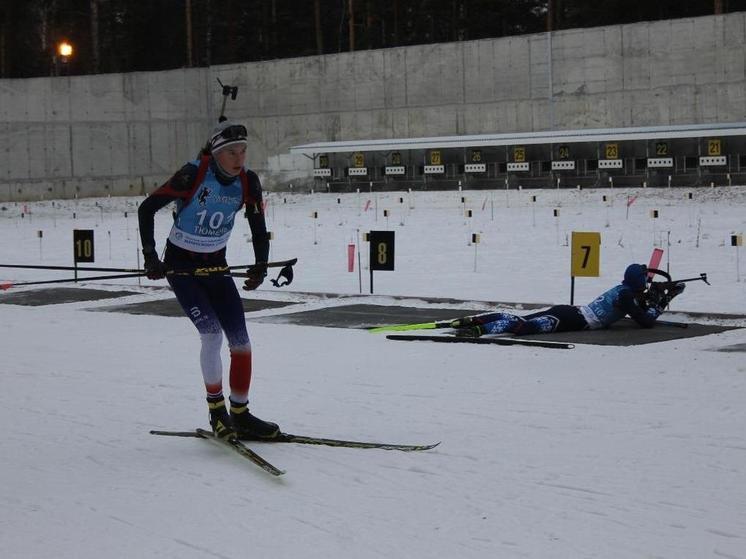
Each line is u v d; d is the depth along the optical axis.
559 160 47.78
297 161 56.72
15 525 5.77
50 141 55.94
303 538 5.38
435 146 50.22
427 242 28.98
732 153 44.12
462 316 15.29
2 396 9.61
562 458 6.86
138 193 57.97
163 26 69.25
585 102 49.88
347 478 6.53
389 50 54.44
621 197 42.06
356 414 8.52
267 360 11.59
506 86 51.81
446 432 7.76
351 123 55.62
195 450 7.39
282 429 8.02
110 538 5.48
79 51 68.19
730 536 5.25
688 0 58.88
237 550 5.22
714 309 15.27
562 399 8.90
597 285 18.89
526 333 13.14
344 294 17.98
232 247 29.34
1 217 47.66
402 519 5.66
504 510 5.77
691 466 6.59
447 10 65.38
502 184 49.31
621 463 6.70
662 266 21.64
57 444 7.68
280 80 57.31
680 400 8.71
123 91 57.41
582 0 60.03
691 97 47.34
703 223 31.73
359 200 48.31
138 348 12.79
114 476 6.74
